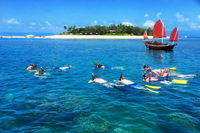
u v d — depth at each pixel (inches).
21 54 1530.5
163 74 711.1
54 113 385.1
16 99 467.2
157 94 507.2
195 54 1577.3
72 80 665.6
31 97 482.6
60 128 325.7
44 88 565.0
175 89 551.5
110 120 354.0
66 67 910.4
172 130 316.8
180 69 870.4
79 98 475.2
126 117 366.3
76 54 1573.6
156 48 1968.5
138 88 558.9
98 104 434.6
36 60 1186.0
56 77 713.0
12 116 371.9
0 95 498.3
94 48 2247.8
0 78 691.4
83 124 338.6
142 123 341.7
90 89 554.6
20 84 610.5
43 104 434.0
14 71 825.5
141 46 2598.4
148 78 648.4
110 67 932.0
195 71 818.8
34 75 746.8
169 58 1307.8
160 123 341.1
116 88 561.6
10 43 3085.6
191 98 474.6
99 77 711.7
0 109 405.1
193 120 350.6
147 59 1251.8
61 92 525.7
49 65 996.6
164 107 415.5
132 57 1366.9
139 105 428.5
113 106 422.0
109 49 2110.0
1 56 1380.4
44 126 333.1
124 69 874.1
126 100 461.7
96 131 315.0
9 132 313.9
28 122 347.9
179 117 362.6
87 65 997.8
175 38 1988.2
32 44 2898.6
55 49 2066.9
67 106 422.3
